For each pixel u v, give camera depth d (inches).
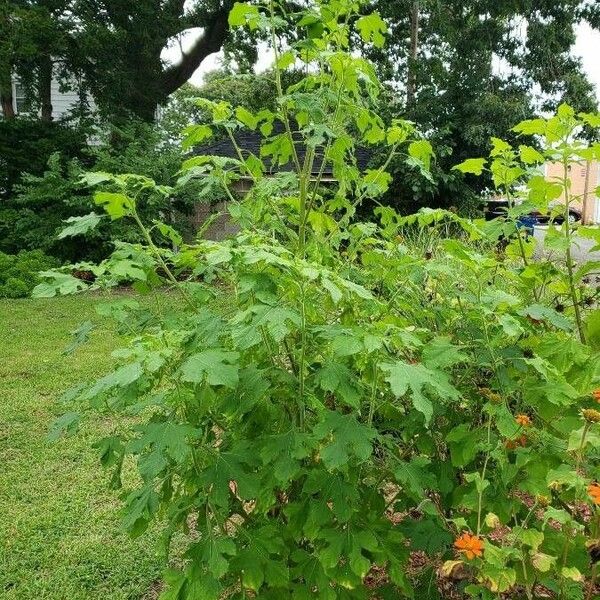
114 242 78.4
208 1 679.1
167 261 86.9
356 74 82.9
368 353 65.8
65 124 619.2
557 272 89.9
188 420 69.8
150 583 104.7
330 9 87.7
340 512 64.8
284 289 67.2
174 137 515.5
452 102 542.0
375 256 85.0
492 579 55.7
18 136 564.1
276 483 68.1
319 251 82.7
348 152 97.4
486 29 625.3
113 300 78.2
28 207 493.0
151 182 77.8
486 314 73.0
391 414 79.5
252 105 520.1
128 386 65.2
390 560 70.4
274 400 74.0
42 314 347.3
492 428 78.3
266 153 91.1
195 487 71.5
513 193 97.1
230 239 75.2
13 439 166.1
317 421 73.5
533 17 644.7
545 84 655.1
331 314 83.2
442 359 66.6
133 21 599.5
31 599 100.0
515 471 67.6
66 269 71.5
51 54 571.8
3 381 219.5
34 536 118.6
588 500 58.1
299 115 91.4
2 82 558.9
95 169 460.1
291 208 94.0
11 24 522.6
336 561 64.6
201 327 65.5
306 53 87.0
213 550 64.6
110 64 594.2
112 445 71.2
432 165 467.2
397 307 87.4
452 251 76.5
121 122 595.8
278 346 73.0
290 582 71.4
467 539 56.1
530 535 57.6
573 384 73.3
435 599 81.8
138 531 73.5
